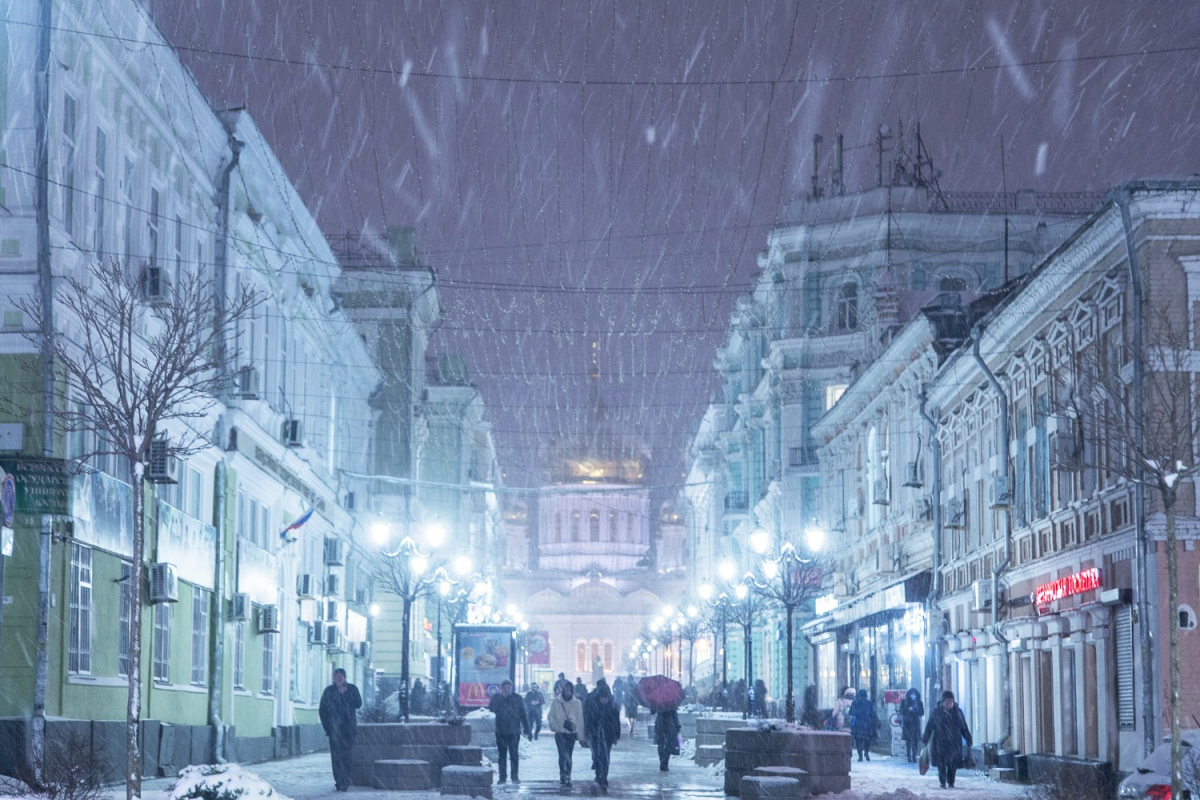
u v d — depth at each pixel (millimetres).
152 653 26578
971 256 58438
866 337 58375
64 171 23031
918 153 60469
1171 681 16266
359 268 63125
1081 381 26094
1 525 18297
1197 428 19938
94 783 19750
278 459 36688
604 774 26484
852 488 50531
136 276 25984
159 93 27109
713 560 90312
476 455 94000
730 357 83812
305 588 39812
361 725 25125
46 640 21812
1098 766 25016
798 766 23922
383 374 59594
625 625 158000
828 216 60750
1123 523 24797
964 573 35906
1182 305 23422
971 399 35094
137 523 17812
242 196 33000
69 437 22844
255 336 34281
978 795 24719
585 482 171250
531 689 56188
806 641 60781
